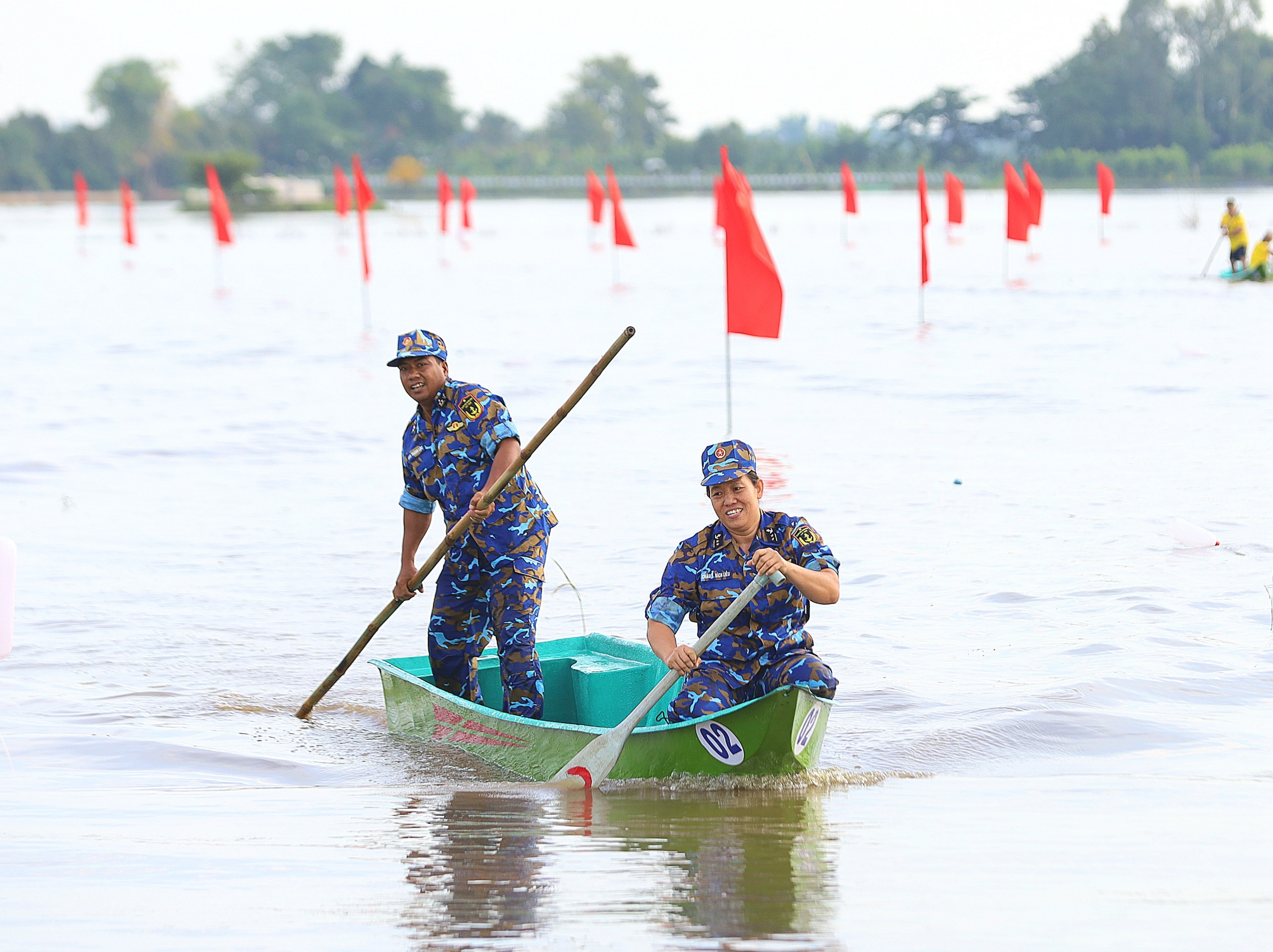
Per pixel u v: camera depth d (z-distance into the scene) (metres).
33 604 35.00
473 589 26.31
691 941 15.10
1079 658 28.23
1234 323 92.25
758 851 18.34
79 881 17.39
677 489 47.16
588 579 36.19
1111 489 44.56
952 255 178.00
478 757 24.36
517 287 144.75
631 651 27.27
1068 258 166.38
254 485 49.97
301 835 19.56
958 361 77.88
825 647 29.69
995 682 26.91
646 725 23.86
